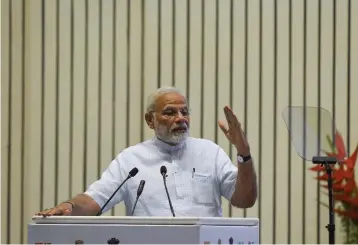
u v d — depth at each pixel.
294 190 7.84
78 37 7.95
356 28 7.88
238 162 4.84
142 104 7.91
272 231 7.83
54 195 7.91
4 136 7.86
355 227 6.12
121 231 3.87
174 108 5.16
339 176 6.06
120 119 7.92
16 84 7.89
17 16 7.91
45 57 7.93
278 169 7.87
